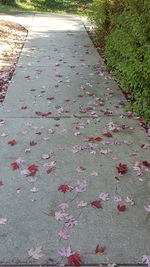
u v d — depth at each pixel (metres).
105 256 2.25
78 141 3.66
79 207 2.68
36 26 10.05
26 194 2.82
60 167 3.19
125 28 5.27
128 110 4.46
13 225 2.50
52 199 2.77
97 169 3.17
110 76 5.80
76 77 5.75
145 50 4.23
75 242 2.36
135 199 2.78
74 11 17.20
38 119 4.16
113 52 5.84
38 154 3.40
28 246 2.32
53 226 2.49
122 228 2.48
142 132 3.87
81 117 4.24
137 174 3.09
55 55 7.04
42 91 5.06
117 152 3.46
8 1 16.16
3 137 3.71
